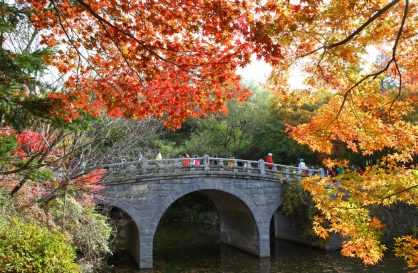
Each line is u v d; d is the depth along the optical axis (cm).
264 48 555
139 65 645
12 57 552
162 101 702
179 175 2041
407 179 690
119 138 1241
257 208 2202
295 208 2330
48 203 1156
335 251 2200
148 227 1956
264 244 2184
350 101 753
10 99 538
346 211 732
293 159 3300
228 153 3531
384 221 2189
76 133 1062
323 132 765
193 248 2548
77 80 673
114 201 1909
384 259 1911
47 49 630
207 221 3722
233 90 700
